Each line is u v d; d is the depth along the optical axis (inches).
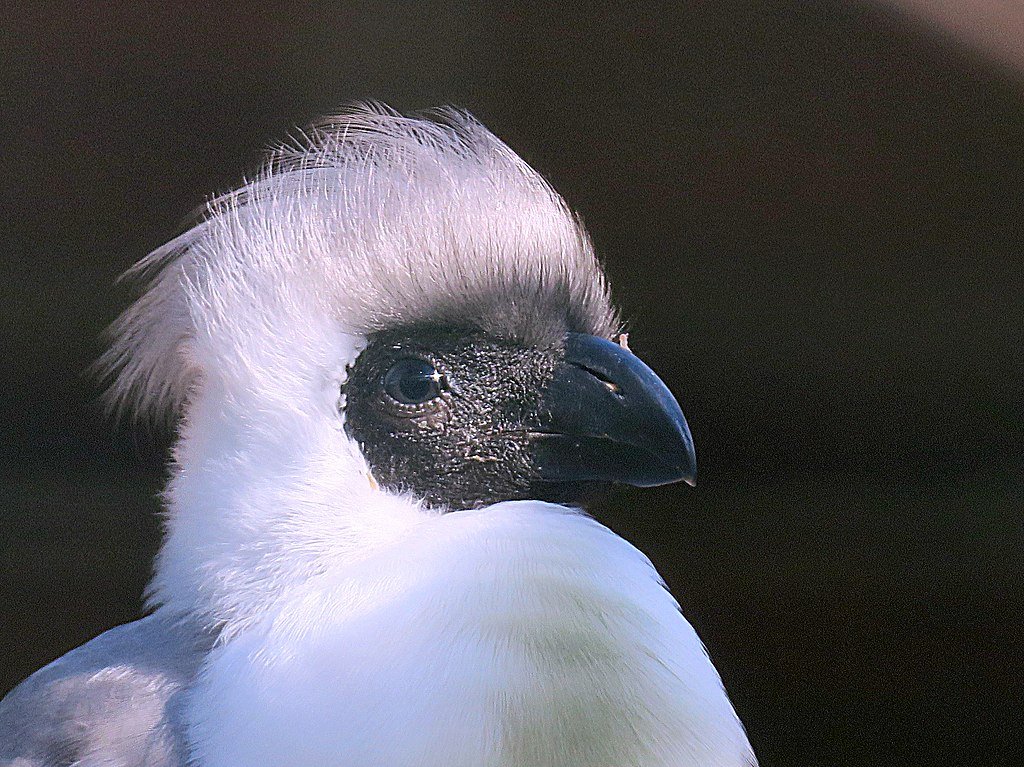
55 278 93.9
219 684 68.0
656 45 88.1
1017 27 85.1
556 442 69.2
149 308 69.7
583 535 68.4
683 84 90.1
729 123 92.4
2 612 94.7
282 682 67.7
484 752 67.5
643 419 69.1
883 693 94.4
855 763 89.2
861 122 92.7
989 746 89.6
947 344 106.0
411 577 68.1
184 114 87.3
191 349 69.1
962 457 109.3
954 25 87.0
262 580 68.3
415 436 69.0
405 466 69.0
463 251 69.1
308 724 67.6
